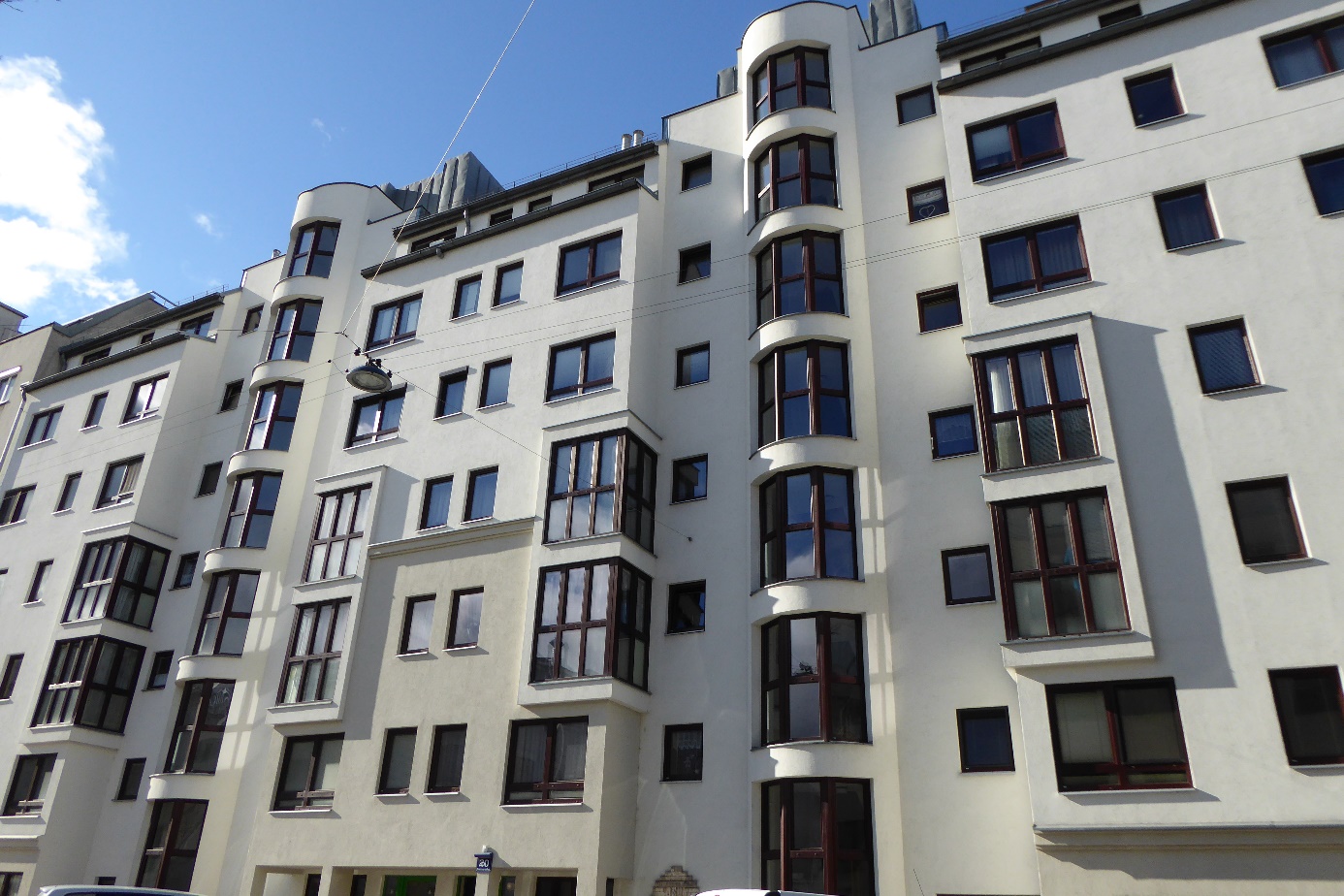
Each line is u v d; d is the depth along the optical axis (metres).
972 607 18.25
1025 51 22.05
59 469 33.44
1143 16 20.75
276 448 28.44
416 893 21.53
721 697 19.73
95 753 26.77
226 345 33.09
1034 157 20.55
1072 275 19.03
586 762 19.23
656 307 24.73
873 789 17.42
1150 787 14.81
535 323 25.25
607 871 18.44
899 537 19.44
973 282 19.78
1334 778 13.88
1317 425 15.98
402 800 20.77
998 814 16.55
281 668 24.78
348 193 32.50
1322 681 14.58
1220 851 14.23
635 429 22.39
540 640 20.77
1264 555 15.64
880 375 21.20
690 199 25.91
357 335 29.23
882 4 29.77
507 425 24.22
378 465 25.59
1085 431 17.45
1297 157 18.09
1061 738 15.84
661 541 22.03
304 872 22.20
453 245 28.09
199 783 24.23
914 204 22.89
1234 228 18.03
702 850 18.56
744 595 20.44
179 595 28.81
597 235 25.47
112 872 25.12
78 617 28.69
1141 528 16.45
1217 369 17.22
